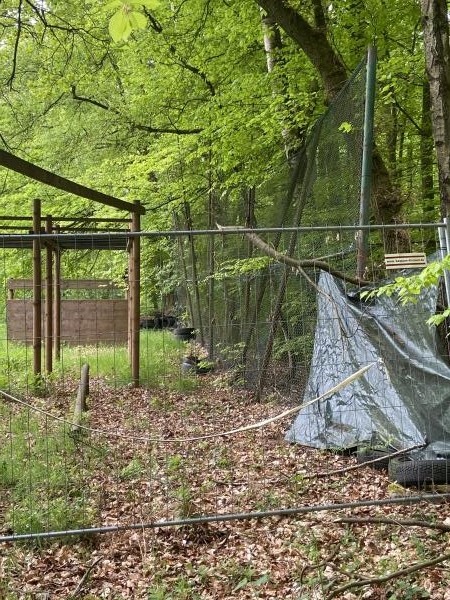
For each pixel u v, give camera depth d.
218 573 3.56
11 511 4.43
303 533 4.00
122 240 11.03
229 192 11.35
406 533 3.96
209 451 6.01
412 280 3.45
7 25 8.79
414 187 9.81
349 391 5.89
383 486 4.89
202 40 11.08
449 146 5.05
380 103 8.70
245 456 5.86
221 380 9.84
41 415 7.41
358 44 9.51
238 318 10.27
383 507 4.44
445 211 5.10
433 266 3.31
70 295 19.86
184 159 11.94
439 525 3.69
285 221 8.62
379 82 8.55
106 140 15.34
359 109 5.96
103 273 19.48
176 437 6.58
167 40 11.32
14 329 15.23
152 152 13.18
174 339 15.94
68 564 3.76
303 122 9.20
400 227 4.43
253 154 10.26
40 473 5.19
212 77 11.78
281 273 8.21
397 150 10.98
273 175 9.60
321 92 9.07
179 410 8.06
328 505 4.08
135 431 6.83
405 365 5.38
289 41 9.93
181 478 5.16
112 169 13.87
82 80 12.60
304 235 7.73
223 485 5.04
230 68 11.41
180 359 11.01
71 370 11.33
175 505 4.50
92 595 3.38
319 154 7.30
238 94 10.06
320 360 6.39
